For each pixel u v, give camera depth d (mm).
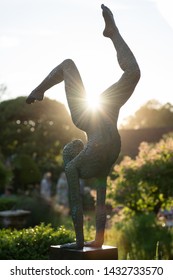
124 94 5312
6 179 22531
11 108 33562
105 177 5496
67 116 33781
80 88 5457
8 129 33688
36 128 33656
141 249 9516
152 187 11422
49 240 7250
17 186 27781
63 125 33625
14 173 27656
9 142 33656
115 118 5383
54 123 33438
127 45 5316
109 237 10164
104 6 5363
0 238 7336
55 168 30438
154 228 10094
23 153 32844
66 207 20000
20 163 27750
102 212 5504
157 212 11727
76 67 5547
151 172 11289
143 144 12172
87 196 20312
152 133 32125
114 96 5312
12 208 15227
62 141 33594
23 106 33469
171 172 11297
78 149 5496
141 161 11609
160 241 9648
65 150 5488
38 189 27297
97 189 5523
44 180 23766
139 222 10086
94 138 5285
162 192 11352
